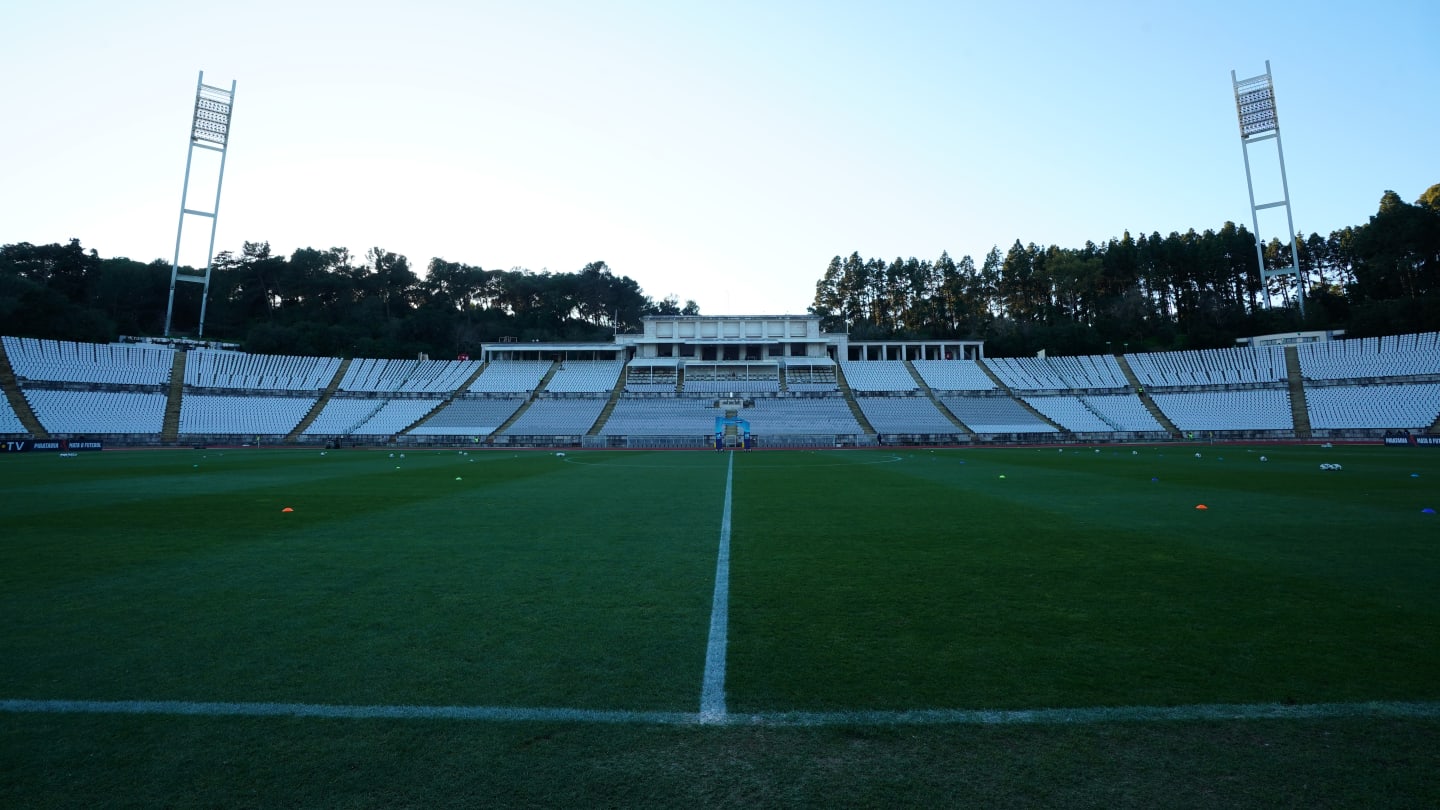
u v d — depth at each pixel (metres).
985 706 5.25
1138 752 4.51
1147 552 11.28
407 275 114.31
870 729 4.89
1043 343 89.06
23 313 69.38
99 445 55.88
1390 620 7.30
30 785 4.19
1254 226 85.62
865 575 9.78
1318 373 66.50
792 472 30.78
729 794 4.04
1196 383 70.81
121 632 7.24
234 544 12.54
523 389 77.81
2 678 5.94
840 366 81.81
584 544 12.46
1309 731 4.77
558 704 5.35
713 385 78.31
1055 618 7.52
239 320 101.88
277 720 5.10
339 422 68.88
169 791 4.12
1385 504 17.17
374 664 6.24
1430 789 4.00
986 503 18.34
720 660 6.29
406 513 16.88
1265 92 83.88
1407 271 82.00
